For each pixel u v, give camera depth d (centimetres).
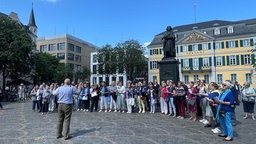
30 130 880
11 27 3234
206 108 993
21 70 3469
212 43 4941
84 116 1284
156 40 5616
